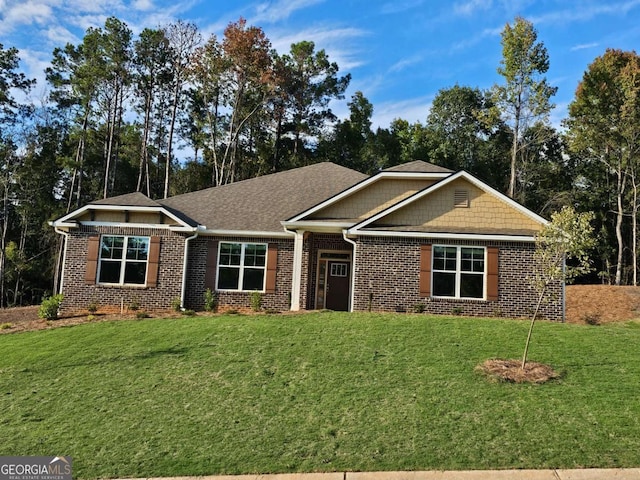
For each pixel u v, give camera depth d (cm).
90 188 4531
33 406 906
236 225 1864
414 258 1636
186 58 4228
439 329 1273
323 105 5234
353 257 1802
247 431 781
